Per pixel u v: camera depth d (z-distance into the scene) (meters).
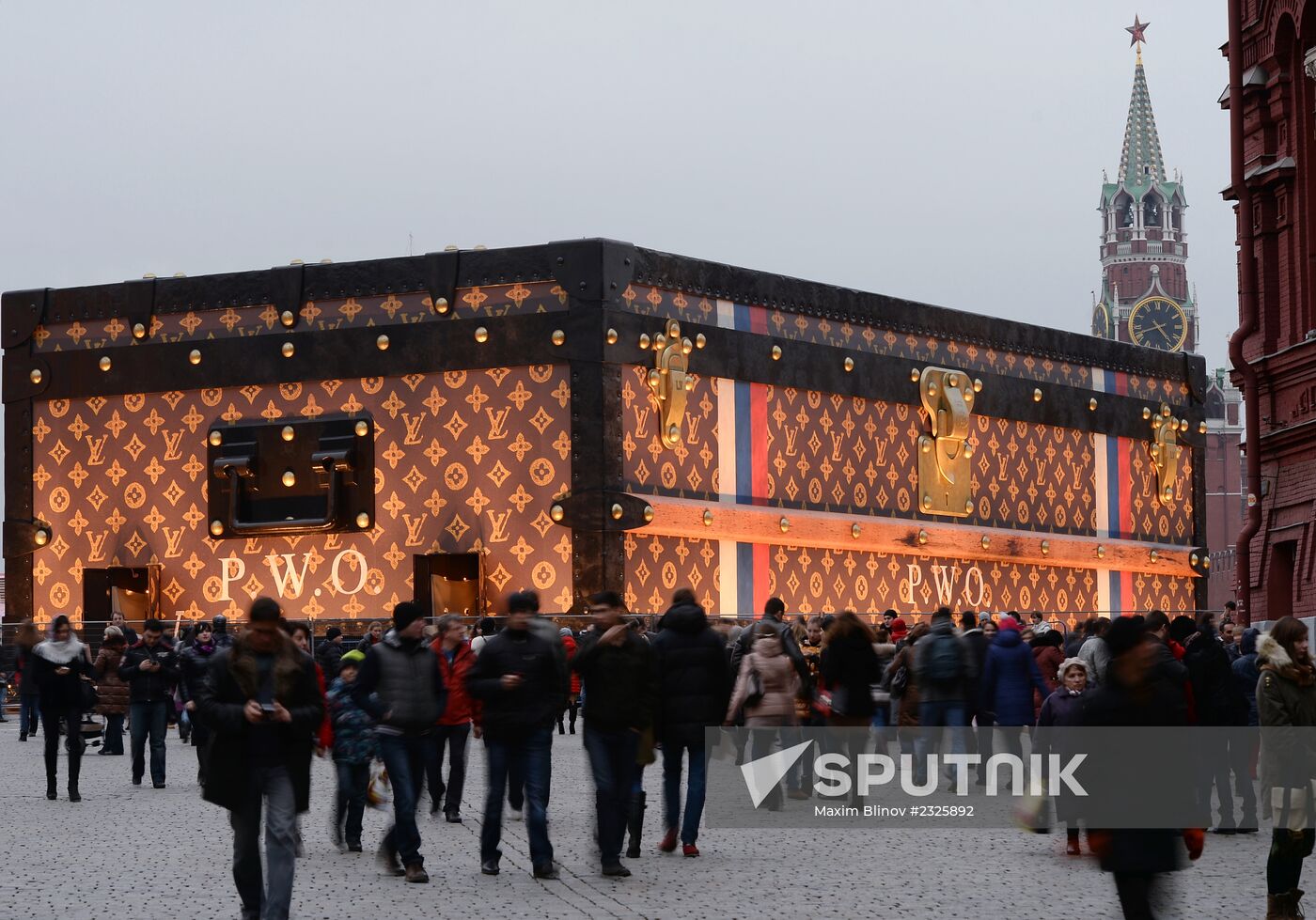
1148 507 55.78
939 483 48.28
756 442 43.41
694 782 17.55
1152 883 10.58
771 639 21.05
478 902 14.73
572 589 39.34
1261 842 18.62
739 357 43.00
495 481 40.19
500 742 16.23
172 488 42.44
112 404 43.09
